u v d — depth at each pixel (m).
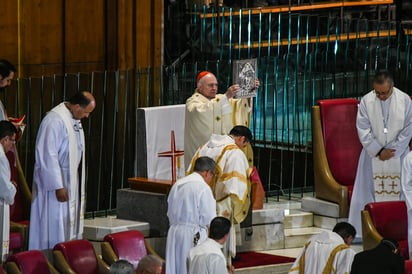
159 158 30.33
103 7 33.31
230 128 29.25
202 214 25.89
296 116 34.41
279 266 29.06
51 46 32.69
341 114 32.72
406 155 29.31
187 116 29.28
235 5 38.72
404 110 30.88
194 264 23.09
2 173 25.77
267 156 34.44
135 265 25.81
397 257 23.33
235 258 29.31
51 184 26.95
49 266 24.75
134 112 32.44
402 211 28.45
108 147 32.25
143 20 33.72
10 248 27.34
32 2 32.25
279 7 37.12
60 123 27.20
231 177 27.39
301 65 34.41
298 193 35.00
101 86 31.92
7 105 31.11
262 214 30.44
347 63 35.53
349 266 23.98
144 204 29.38
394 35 37.12
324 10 39.56
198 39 35.66
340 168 32.53
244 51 35.41
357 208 31.52
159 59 34.12
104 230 28.62
